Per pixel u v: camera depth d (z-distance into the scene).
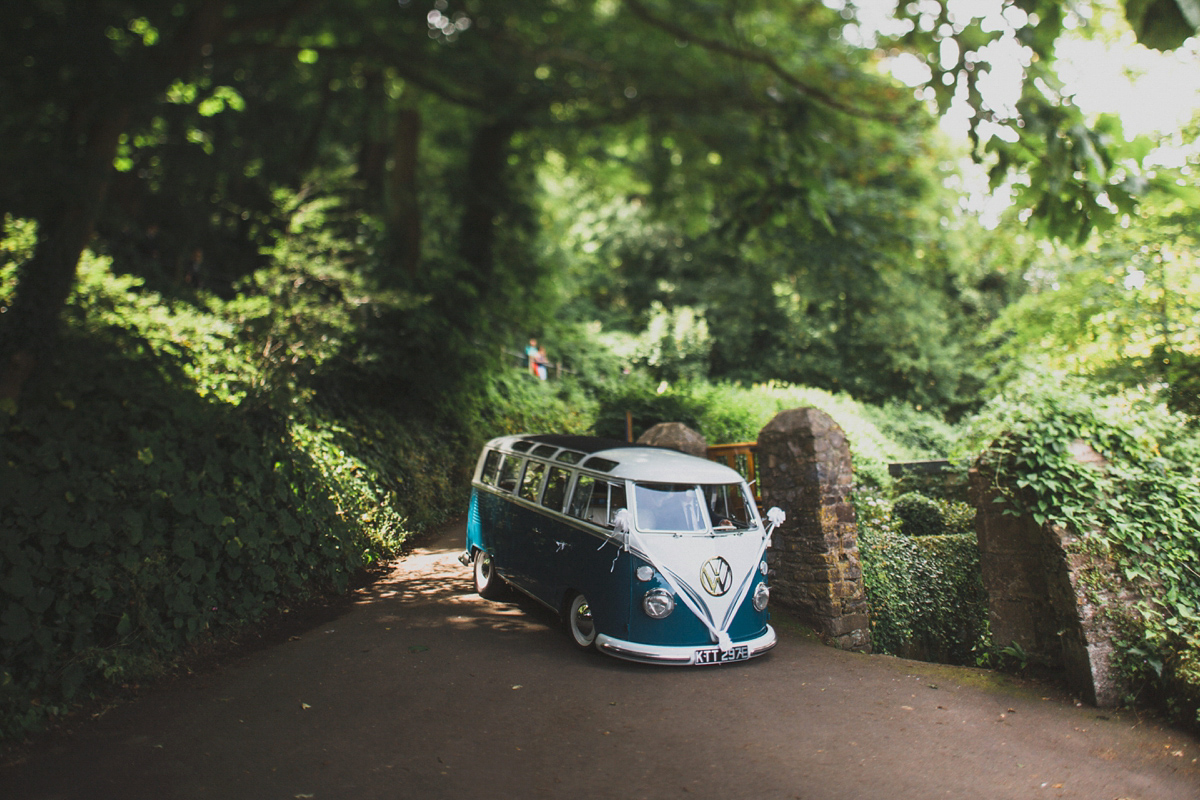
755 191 9.84
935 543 9.06
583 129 18.00
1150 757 4.88
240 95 18.47
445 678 5.66
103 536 5.56
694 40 12.17
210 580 6.36
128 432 6.78
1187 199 6.00
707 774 4.34
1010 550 6.72
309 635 6.62
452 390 13.23
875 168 16.59
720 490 6.75
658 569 6.05
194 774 4.11
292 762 4.30
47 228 7.89
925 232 19.45
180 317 10.35
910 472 13.15
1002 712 5.55
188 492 6.55
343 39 14.68
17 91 8.26
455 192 19.69
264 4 12.58
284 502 7.66
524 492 7.60
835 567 7.48
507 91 15.82
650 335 24.38
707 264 27.19
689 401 14.73
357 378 11.30
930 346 24.03
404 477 10.93
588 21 15.81
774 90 12.75
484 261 18.94
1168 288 8.75
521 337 19.55
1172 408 8.56
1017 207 6.58
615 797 4.04
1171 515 6.12
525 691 5.45
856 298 23.52
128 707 5.00
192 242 16.62
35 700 4.74
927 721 5.31
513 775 4.23
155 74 8.45
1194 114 8.27
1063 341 9.70
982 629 8.22
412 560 9.40
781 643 6.96
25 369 7.46
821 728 5.07
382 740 4.62
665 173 18.73
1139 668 5.65
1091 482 6.27
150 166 15.94
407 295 11.95
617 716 5.09
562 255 27.52
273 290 10.82
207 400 8.27
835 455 7.79
